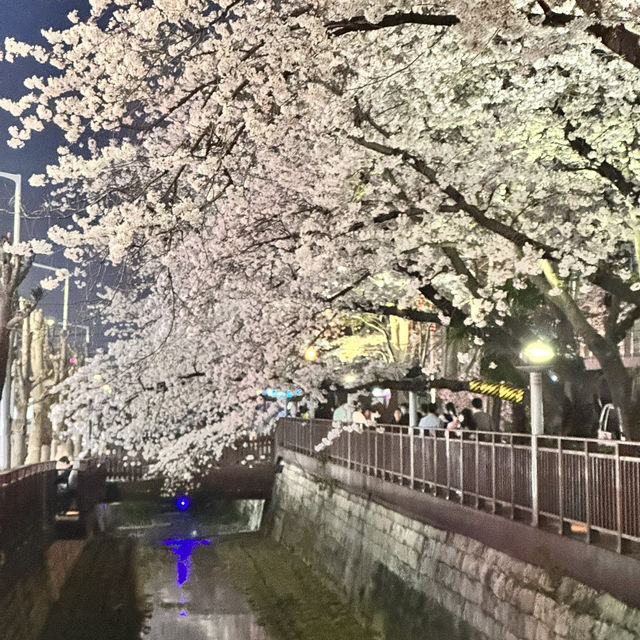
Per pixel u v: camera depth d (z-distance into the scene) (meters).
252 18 10.52
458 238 14.16
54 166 11.12
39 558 19.48
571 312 13.98
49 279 12.99
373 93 13.60
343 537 21.64
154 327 22.20
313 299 17.83
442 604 14.10
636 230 13.63
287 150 15.27
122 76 10.56
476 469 13.70
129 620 17.66
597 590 9.52
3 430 24.91
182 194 15.27
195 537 31.25
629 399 13.98
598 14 7.18
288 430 31.72
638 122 13.29
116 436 24.55
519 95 13.26
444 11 11.98
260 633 16.64
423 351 27.12
